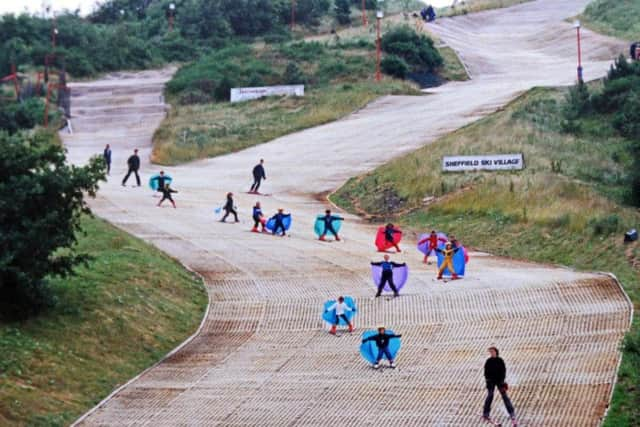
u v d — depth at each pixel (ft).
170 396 111.14
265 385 112.88
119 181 244.83
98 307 132.16
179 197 223.71
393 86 364.38
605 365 111.04
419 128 291.58
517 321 130.31
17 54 428.15
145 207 207.41
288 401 107.24
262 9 509.76
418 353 121.08
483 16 549.54
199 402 108.68
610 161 228.63
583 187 202.08
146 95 385.70
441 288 147.23
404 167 239.71
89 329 126.52
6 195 123.03
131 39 466.29
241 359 122.93
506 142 246.27
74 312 128.88
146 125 342.64
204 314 140.77
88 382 114.52
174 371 119.75
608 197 200.03
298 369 118.01
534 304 136.98
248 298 146.41
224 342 130.11
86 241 161.07
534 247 176.55
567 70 384.68
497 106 306.35
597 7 507.30
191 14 504.84
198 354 125.90
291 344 127.65
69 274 132.67
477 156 225.15
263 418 102.89
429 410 102.27
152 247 168.66
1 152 126.41
